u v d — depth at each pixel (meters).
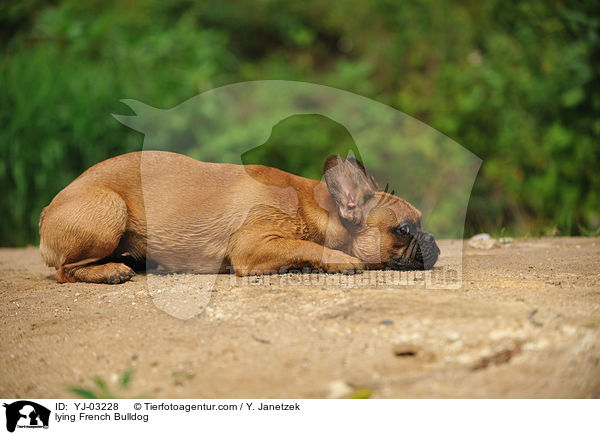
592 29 15.84
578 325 5.00
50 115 13.80
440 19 21.53
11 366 5.12
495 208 15.77
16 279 8.12
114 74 15.93
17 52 15.74
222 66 20.44
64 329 5.68
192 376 4.68
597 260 8.04
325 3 25.36
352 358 4.73
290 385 4.53
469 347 4.75
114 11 19.25
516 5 18.00
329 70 24.33
